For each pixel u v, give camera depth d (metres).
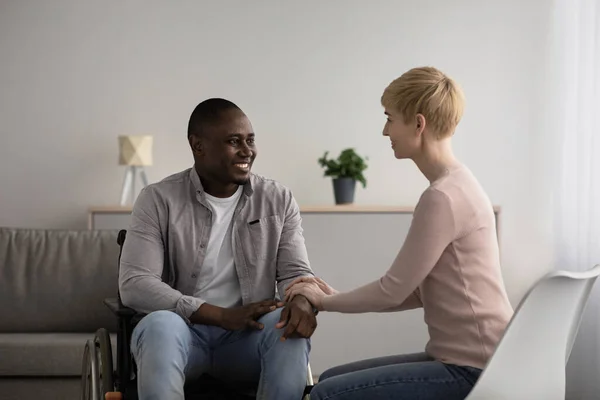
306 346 2.85
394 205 5.97
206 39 6.02
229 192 3.13
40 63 5.99
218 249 3.11
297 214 3.24
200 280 3.10
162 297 2.91
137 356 2.73
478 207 2.53
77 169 6.02
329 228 5.53
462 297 2.51
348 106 6.07
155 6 6.01
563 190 5.25
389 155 6.07
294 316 2.79
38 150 6.00
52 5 5.99
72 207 6.02
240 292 3.12
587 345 4.88
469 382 2.46
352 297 2.68
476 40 6.08
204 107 3.09
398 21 6.07
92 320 4.86
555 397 2.38
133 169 5.82
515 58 6.09
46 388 4.35
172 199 3.09
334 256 5.53
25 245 4.98
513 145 6.09
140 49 6.02
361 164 5.72
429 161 2.63
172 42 6.02
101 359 2.83
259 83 6.04
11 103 5.99
